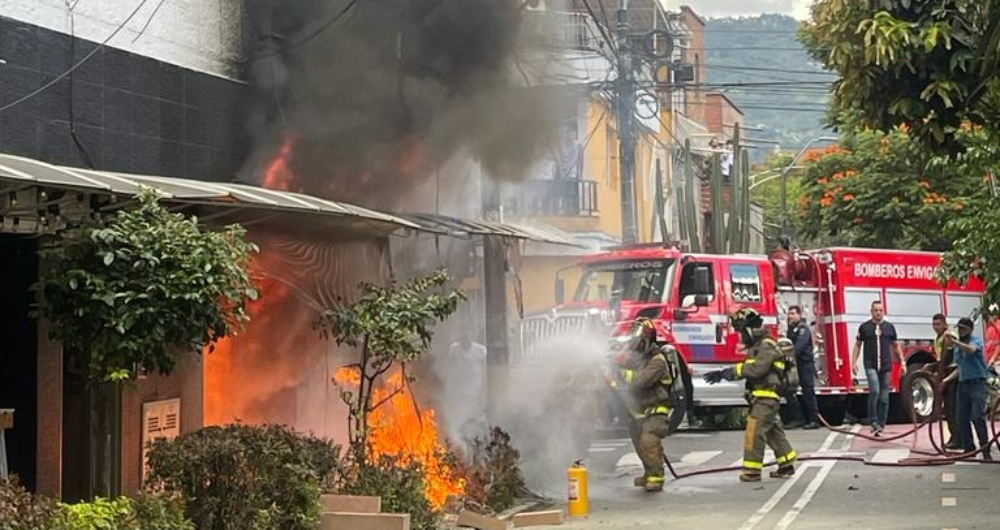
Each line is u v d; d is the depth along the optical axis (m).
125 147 11.45
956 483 13.71
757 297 20.44
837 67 9.57
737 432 20.53
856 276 21.80
